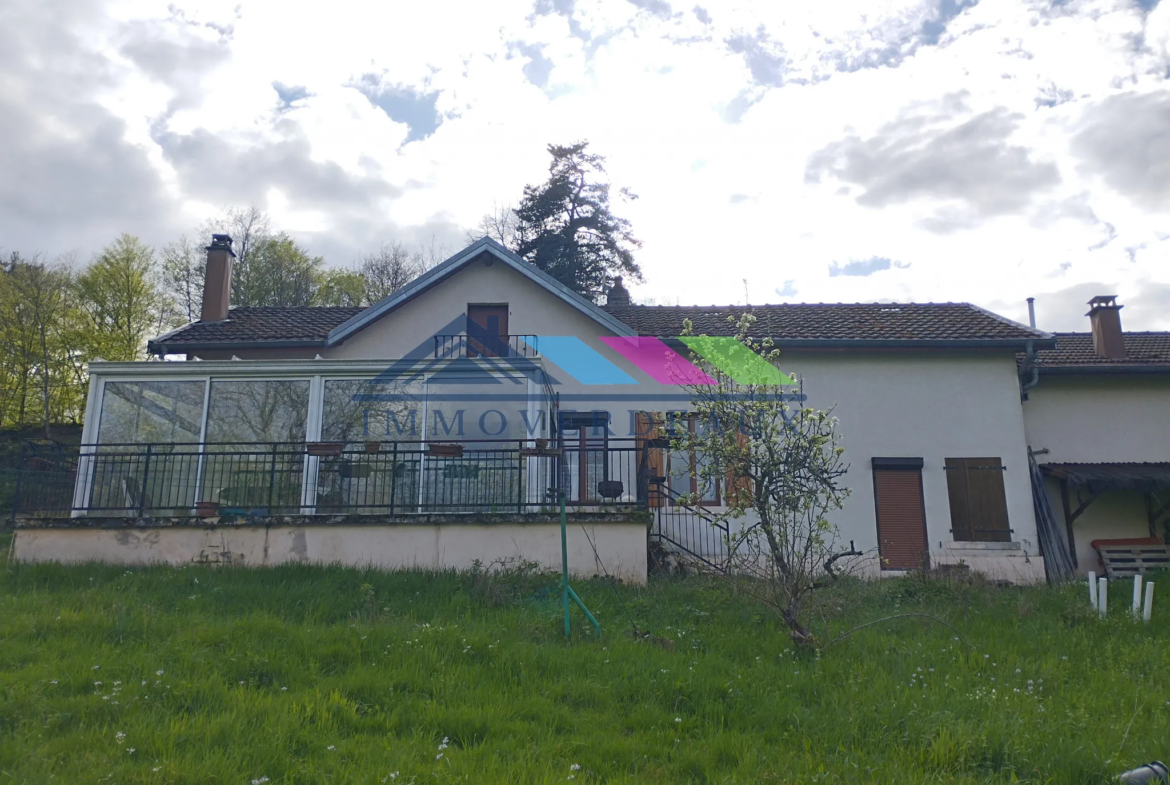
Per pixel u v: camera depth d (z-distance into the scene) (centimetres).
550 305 1698
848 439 1625
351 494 1258
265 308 2059
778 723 636
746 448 888
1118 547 1645
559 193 3550
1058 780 539
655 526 1473
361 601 994
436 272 1686
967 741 575
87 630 807
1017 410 1639
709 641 874
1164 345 2014
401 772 510
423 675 706
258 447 1305
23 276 3189
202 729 562
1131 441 1769
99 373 1332
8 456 2297
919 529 1583
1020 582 1526
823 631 898
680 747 584
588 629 896
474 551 1184
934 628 954
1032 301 2803
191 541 1195
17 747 519
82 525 1198
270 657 730
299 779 504
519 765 530
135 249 3603
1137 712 671
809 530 897
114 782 480
